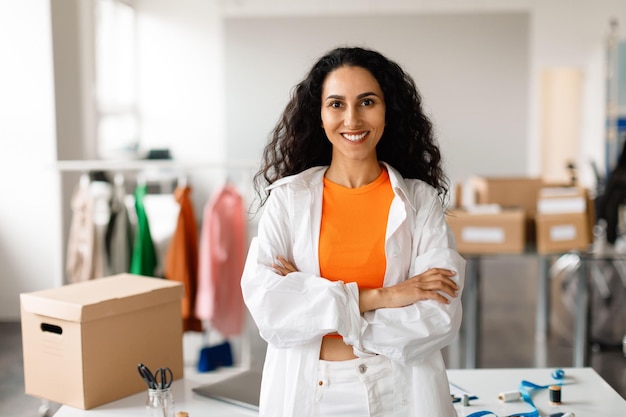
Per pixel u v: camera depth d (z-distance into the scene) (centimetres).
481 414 211
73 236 414
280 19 910
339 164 182
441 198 204
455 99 909
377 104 174
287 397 175
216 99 935
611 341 498
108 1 833
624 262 682
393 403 172
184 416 208
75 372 224
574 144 927
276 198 184
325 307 167
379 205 180
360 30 905
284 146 196
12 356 475
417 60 906
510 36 898
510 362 464
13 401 394
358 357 173
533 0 896
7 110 550
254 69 920
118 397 232
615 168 468
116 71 870
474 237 422
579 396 229
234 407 227
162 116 939
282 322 170
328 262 177
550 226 422
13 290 563
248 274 177
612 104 912
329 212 180
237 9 915
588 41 905
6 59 546
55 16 548
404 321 168
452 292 172
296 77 916
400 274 179
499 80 903
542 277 513
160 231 540
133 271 410
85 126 593
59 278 427
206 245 405
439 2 898
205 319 409
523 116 907
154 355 241
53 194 553
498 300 631
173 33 927
